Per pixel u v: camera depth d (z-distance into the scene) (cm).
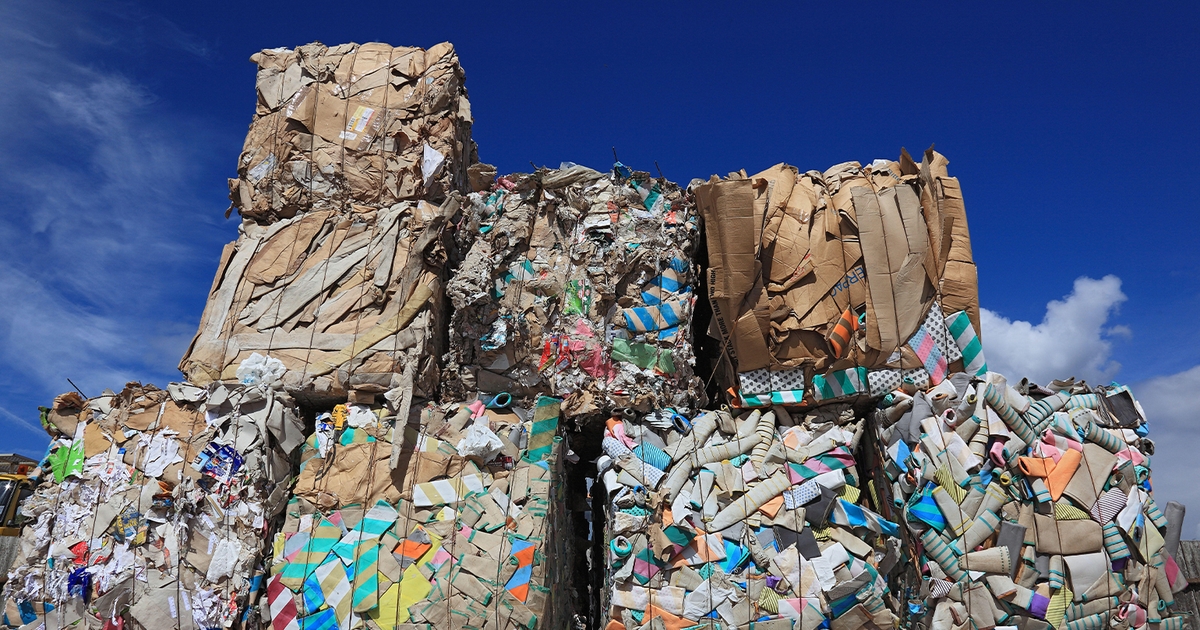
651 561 306
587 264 340
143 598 296
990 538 307
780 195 345
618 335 333
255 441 313
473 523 307
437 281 343
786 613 297
